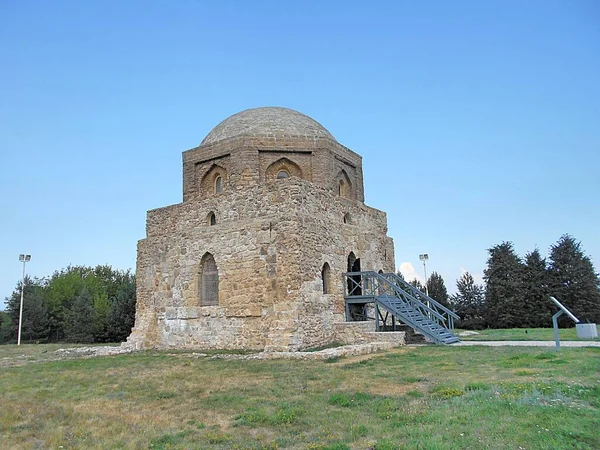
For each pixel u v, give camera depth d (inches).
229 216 886.4
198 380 530.3
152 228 1017.5
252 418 352.2
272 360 665.6
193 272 921.5
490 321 1772.9
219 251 885.2
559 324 1664.6
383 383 461.7
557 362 516.1
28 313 2011.6
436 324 893.8
